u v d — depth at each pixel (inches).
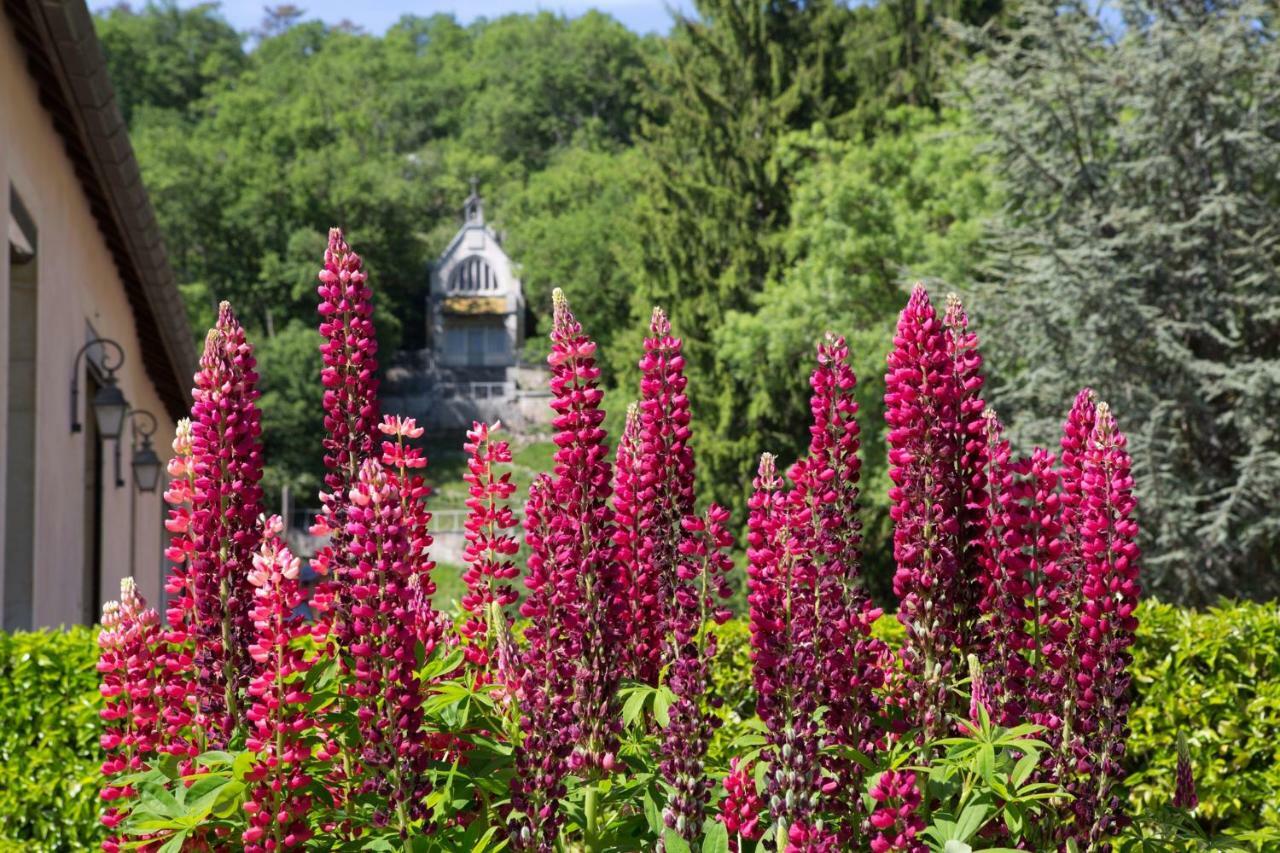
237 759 102.8
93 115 376.8
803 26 1280.8
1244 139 683.4
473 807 116.2
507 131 4544.8
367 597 104.6
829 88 1269.7
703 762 128.3
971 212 1003.3
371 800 111.6
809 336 1026.7
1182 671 271.0
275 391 2797.7
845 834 113.9
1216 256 695.1
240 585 115.8
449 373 3737.7
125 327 621.0
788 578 113.7
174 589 117.6
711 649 127.6
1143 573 670.5
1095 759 119.3
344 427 122.8
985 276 971.9
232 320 119.6
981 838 117.0
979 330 736.3
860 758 110.3
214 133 3745.1
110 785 115.5
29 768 247.8
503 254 3890.3
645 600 127.3
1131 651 273.1
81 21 328.5
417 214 3752.5
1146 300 709.9
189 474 116.8
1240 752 270.4
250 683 113.3
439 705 112.4
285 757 104.6
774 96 1240.8
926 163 1043.3
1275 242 699.4
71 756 249.4
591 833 109.3
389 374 3673.7
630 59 4596.5
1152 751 276.1
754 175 1206.3
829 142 1126.4
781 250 1172.5
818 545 115.8
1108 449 121.6
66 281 440.1
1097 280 674.8
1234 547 661.3
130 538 650.2
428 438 3398.1
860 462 121.3
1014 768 112.6
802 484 118.7
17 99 355.6
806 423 1108.5
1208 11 727.1
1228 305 698.2
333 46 5187.0
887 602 1011.3
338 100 4446.4
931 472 121.1
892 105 1246.9
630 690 120.2
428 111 4832.7
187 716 114.7
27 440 380.5
